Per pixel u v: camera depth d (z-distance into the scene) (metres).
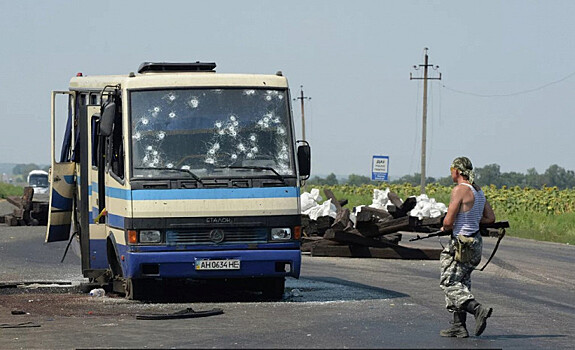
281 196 25.31
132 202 24.80
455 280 19.64
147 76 26.16
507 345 18.81
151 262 24.61
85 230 28.34
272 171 25.53
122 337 19.34
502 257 44.00
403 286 31.14
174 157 25.33
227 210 24.92
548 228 67.44
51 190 31.06
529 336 20.28
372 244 43.78
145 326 21.00
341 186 131.75
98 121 28.39
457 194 19.62
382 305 25.20
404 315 22.89
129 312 23.88
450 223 19.64
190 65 28.28
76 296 28.09
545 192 90.75
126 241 24.88
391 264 40.66
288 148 25.97
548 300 27.88
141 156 25.25
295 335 19.17
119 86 26.75
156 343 18.38
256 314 23.02
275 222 25.17
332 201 49.22
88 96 32.28
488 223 20.03
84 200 28.41
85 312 23.91
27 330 20.73
